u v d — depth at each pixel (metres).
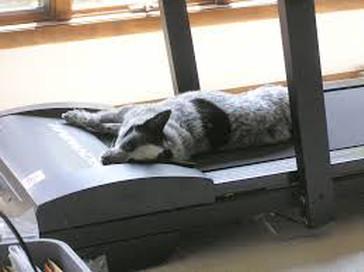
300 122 3.30
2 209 3.12
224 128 3.51
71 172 3.17
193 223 3.25
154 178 3.14
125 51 4.59
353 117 3.79
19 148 3.40
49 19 4.71
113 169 3.18
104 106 3.82
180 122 3.44
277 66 4.61
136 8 4.84
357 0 5.33
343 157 3.46
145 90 4.33
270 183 3.33
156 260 3.25
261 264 3.27
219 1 5.01
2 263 2.78
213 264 3.27
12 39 4.56
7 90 4.23
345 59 4.75
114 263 3.18
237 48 4.72
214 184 3.25
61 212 3.05
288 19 3.20
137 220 3.16
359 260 3.28
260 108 3.57
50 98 4.20
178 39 3.81
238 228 3.50
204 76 4.47
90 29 4.71
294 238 3.42
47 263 2.74
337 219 3.54
